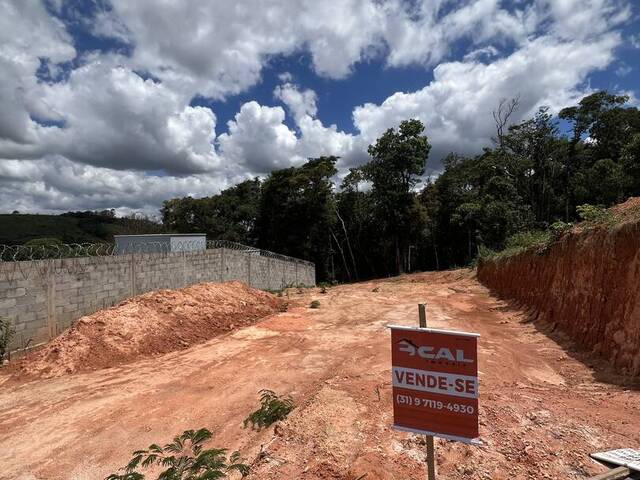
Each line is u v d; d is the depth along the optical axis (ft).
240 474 16.72
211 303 50.42
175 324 41.88
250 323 49.47
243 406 24.86
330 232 163.12
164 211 159.12
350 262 176.14
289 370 31.19
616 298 28.53
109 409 24.88
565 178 128.57
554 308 39.55
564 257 39.78
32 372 30.66
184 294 49.73
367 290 84.33
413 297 66.39
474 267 99.50
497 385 24.06
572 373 26.86
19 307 33.45
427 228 155.22
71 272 38.73
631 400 20.42
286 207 149.07
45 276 35.88
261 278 89.97
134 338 36.91
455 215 138.92
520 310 49.70
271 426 20.92
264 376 30.04
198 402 25.71
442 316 49.29
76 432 22.11
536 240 56.08
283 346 38.27
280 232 152.87
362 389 22.66
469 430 10.12
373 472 14.46
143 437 21.45
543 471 13.75
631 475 13.12
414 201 146.20
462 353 10.15
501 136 123.65
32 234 122.72
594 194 113.70
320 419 19.03
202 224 155.33
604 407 19.52
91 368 32.04
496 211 109.19
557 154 124.57
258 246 164.86
